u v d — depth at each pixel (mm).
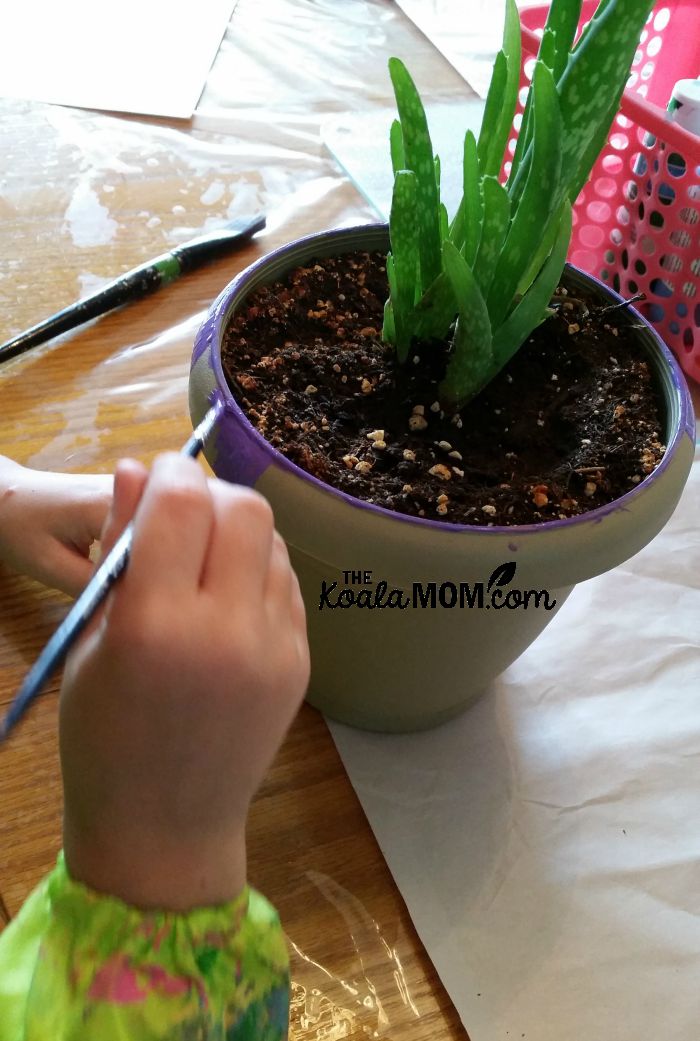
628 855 394
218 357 346
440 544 297
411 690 380
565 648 473
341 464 352
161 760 199
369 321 421
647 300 595
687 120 543
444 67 819
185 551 186
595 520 312
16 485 418
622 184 589
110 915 221
